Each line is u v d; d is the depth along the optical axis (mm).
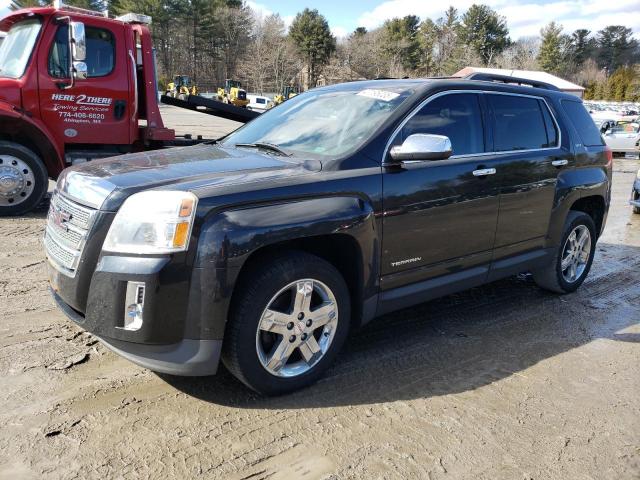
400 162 3588
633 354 4098
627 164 20547
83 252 2869
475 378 3598
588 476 2688
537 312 4879
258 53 78938
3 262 5383
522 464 2750
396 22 92125
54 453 2629
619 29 110750
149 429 2855
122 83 7562
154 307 2723
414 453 2789
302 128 4016
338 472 2619
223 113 9883
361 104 3957
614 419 3197
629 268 6566
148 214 2750
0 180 7027
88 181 3072
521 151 4516
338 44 93375
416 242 3697
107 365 3486
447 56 91688
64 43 7113
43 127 7043
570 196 4953
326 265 3227
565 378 3666
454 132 4023
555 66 92688
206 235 2770
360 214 3299
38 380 3254
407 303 3775
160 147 8461
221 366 3562
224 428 2900
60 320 4117
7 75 7082
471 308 4898
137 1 73188
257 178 3066
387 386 3428
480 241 4172
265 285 2965
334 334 3359
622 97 77625
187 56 81312
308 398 3238
